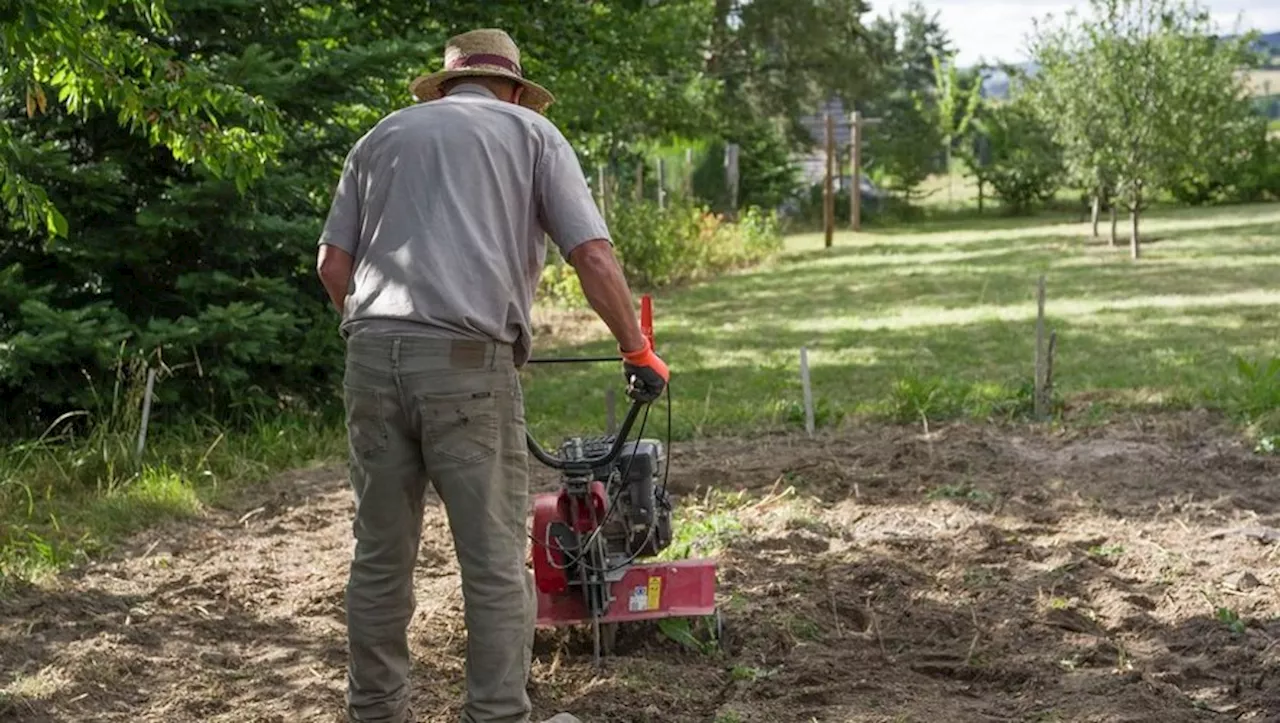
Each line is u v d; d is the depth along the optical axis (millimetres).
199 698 4824
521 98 4434
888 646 5270
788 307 19656
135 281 10023
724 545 6551
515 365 4012
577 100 16094
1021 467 8320
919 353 14359
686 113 27594
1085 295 19141
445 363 3791
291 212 10516
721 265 26359
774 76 42281
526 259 3988
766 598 5770
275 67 9445
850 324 17297
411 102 12312
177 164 10000
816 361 14227
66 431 8984
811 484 7977
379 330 3834
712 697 4773
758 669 4977
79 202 9391
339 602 5973
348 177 4070
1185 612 5551
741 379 13211
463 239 3848
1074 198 44719
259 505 7949
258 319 9406
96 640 5418
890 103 52594
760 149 38781
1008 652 5133
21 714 4656
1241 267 21922
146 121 7234
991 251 27625
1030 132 40906
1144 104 23375
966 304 18812
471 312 3795
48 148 9039
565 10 14242
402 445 3908
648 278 23219
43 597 5934
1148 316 16516
